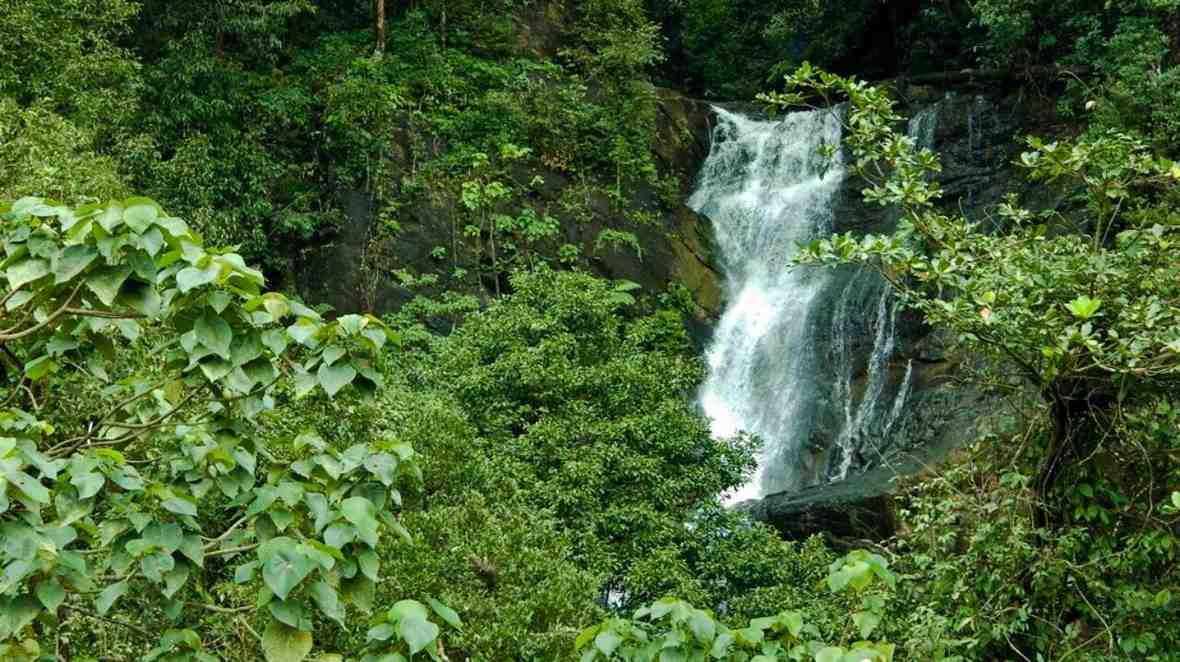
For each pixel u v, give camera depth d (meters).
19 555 3.67
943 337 22.59
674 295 25.62
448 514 11.38
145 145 20.42
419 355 20.12
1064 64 25.70
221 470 4.51
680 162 29.56
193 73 22.95
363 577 4.00
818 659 3.73
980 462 9.55
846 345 24.14
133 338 4.94
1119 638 7.98
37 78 19.08
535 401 15.70
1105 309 7.84
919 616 8.83
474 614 10.49
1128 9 23.50
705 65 35.34
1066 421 8.12
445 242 24.30
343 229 23.88
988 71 26.91
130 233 4.00
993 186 25.73
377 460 4.34
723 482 15.73
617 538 14.53
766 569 14.24
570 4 31.25
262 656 5.89
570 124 26.98
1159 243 8.10
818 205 27.66
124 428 4.89
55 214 4.08
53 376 5.43
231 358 4.20
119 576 4.39
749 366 25.25
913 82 28.52
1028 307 7.65
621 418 15.38
